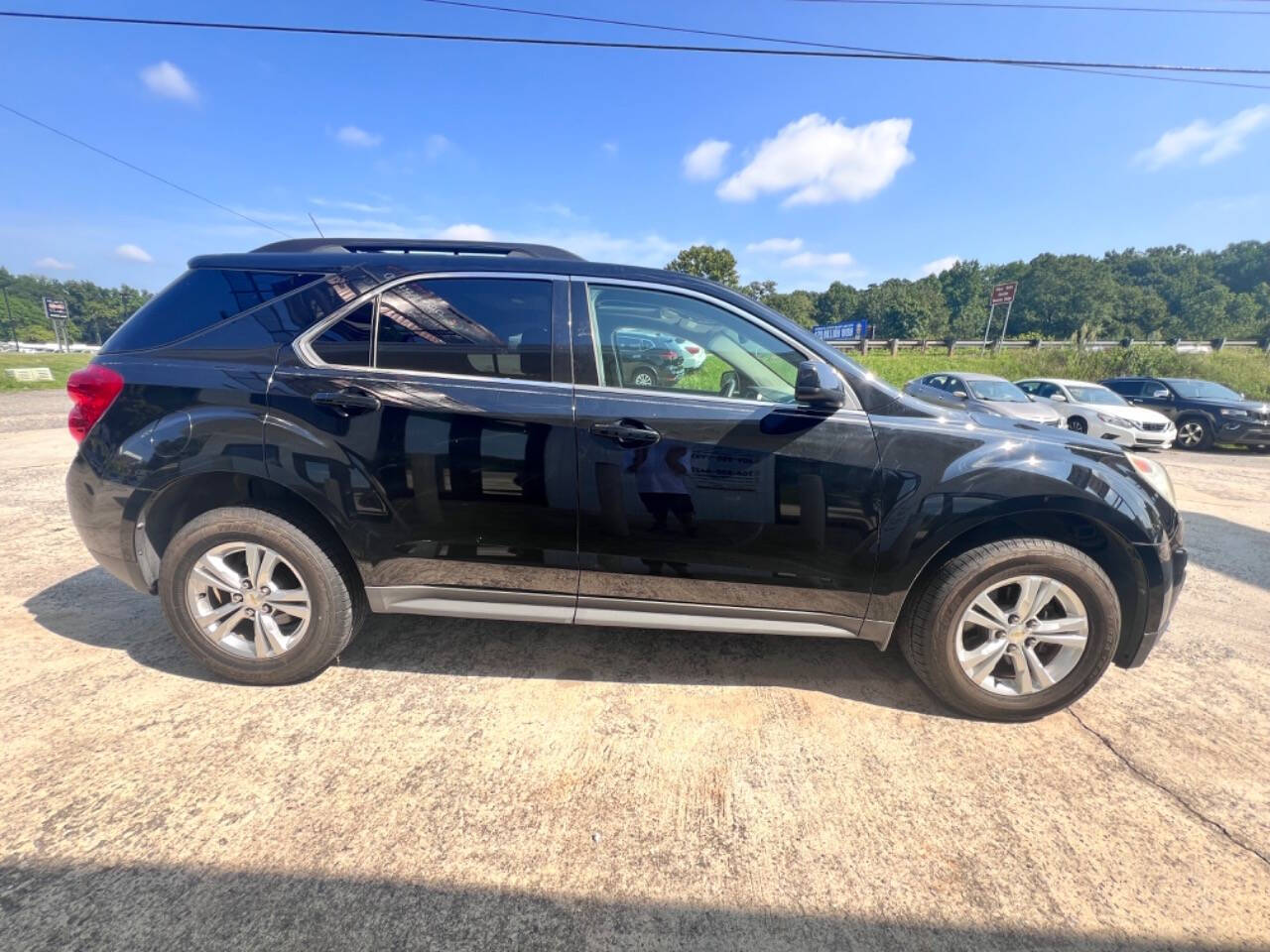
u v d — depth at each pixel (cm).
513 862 169
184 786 191
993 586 231
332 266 241
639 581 239
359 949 143
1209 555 465
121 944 142
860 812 192
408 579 241
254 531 235
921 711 246
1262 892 167
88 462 237
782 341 237
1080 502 224
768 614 241
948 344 2738
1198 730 240
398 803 188
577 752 215
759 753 218
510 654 279
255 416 229
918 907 160
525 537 235
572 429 226
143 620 299
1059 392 1236
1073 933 154
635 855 173
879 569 231
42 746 207
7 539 411
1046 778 210
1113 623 229
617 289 239
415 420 228
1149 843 183
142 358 237
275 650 244
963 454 227
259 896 155
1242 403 1178
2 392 1593
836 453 225
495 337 233
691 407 227
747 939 149
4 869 160
